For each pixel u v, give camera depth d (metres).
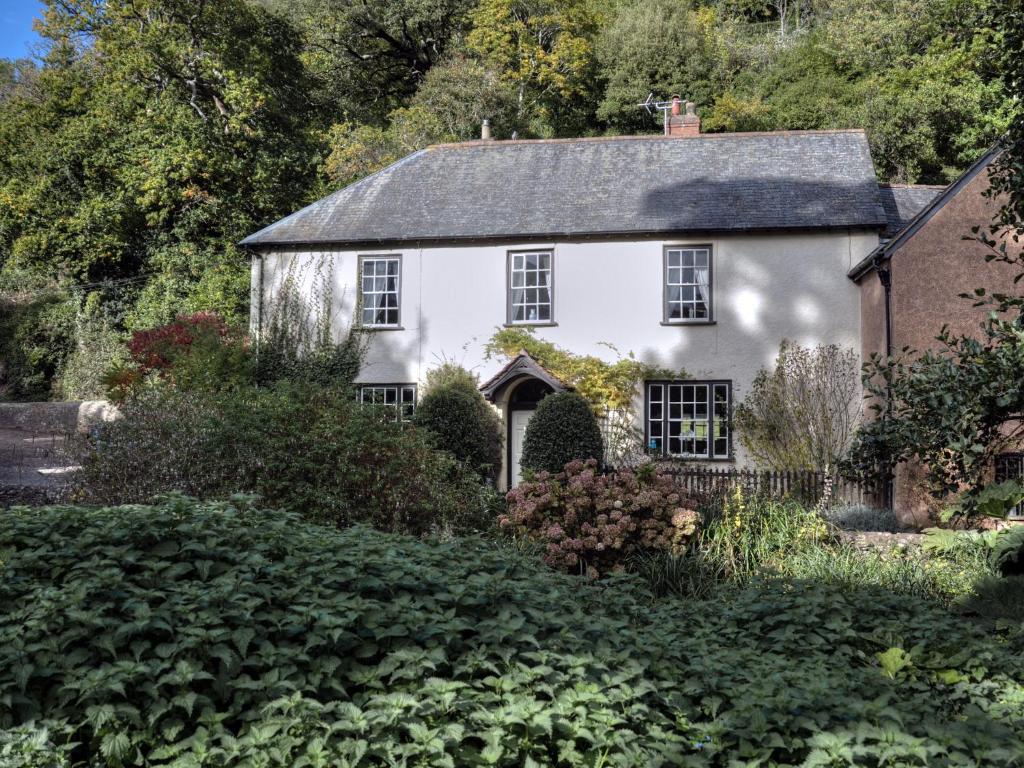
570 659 5.02
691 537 10.37
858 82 36.25
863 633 6.52
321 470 10.16
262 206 31.27
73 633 4.60
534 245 21.05
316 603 5.17
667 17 40.97
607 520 10.37
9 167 32.97
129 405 11.43
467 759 4.21
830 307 19.75
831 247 19.81
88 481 10.70
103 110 31.11
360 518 10.23
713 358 20.23
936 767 4.21
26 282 33.25
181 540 5.86
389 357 21.47
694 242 20.41
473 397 20.42
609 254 20.78
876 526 15.31
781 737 4.57
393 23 40.31
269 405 10.71
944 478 7.14
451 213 21.70
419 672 4.68
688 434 20.39
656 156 22.34
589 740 4.46
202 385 17.70
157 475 10.33
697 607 7.50
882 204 21.05
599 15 41.69
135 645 4.59
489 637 5.20
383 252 21.59
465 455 18.83
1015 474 12.89
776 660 5.71
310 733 4.26
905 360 15.57
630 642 5.76
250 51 33.28
